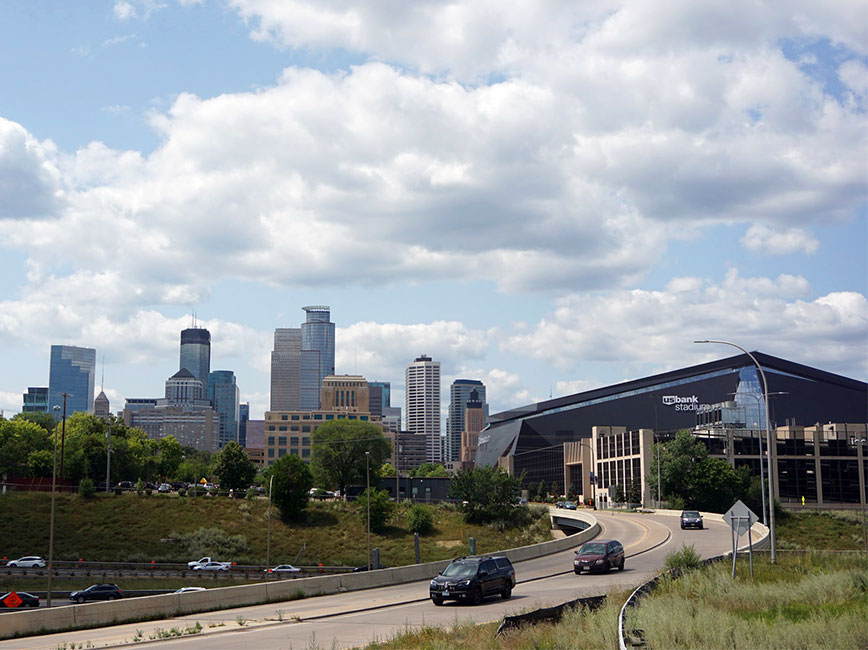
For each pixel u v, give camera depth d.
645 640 18.36
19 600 59.22
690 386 188.25
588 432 192.25
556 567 51.28
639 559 51.50
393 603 36.78
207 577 82.75
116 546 97.06
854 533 100.81
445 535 104.38
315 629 29.03
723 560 42.12
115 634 29.73
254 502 114.06
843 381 186.12
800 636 18.08
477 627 24.97
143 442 160.88
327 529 106.56
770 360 187.62
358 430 161.25
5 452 126.88
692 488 115.19
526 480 197.62
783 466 133.50
